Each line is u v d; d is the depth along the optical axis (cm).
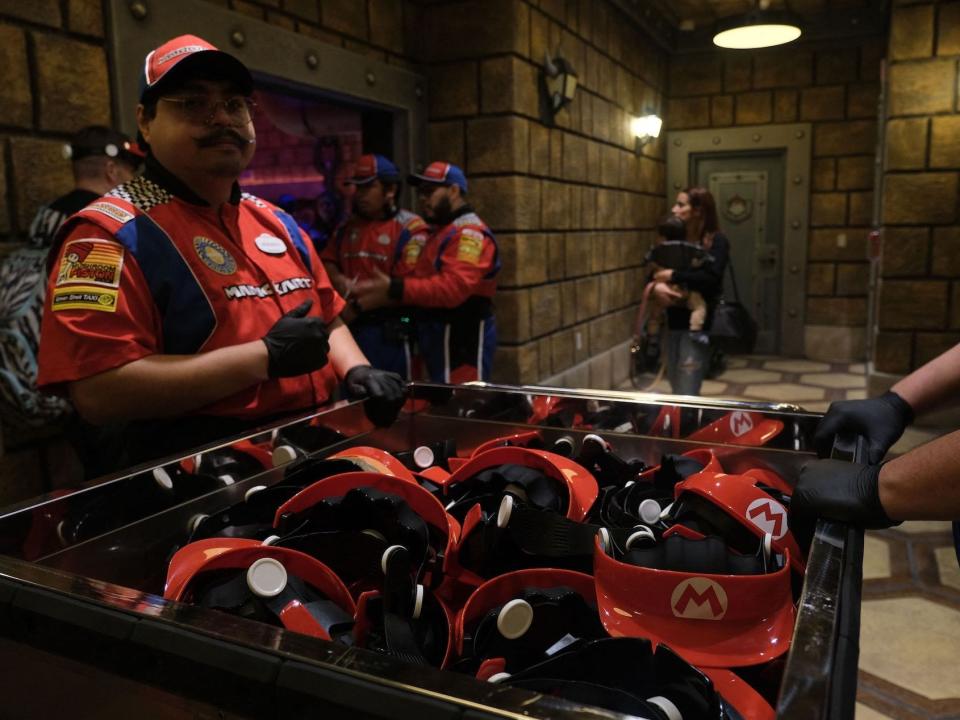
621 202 612
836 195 707
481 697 45
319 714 48
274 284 148
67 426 191
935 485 68
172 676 54
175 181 137
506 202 413
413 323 329
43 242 195
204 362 125
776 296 747
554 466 98
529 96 423
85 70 233
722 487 87
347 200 531
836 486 76
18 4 214
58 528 82
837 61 690
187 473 98
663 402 119
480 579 83
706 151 740
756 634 69
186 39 133
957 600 255
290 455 114
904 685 207
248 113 139
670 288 404
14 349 185
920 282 458
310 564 72
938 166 445
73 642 59
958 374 105
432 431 139
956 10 430
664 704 54
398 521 81
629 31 613
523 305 427
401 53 400
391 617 66
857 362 709
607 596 73
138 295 129
